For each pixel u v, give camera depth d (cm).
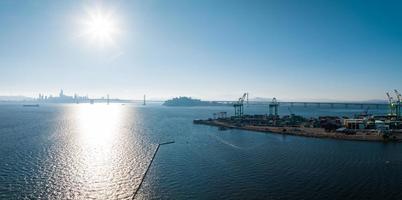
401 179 8088
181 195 7019
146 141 14812
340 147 12644
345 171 8900
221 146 13338
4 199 6662
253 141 14712
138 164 9875
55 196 6900
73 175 8531
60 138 15625
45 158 10600
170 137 16338
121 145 13562
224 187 7569
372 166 9419
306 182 7919
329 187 7525
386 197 6869
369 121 18962
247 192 7206
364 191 7238
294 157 10825
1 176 8350
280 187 7538
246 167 9481
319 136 15575
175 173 8812
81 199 6756
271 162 10094
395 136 14562
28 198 6750
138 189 7419
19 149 12269
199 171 9031
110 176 8481
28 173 8662
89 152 11800
